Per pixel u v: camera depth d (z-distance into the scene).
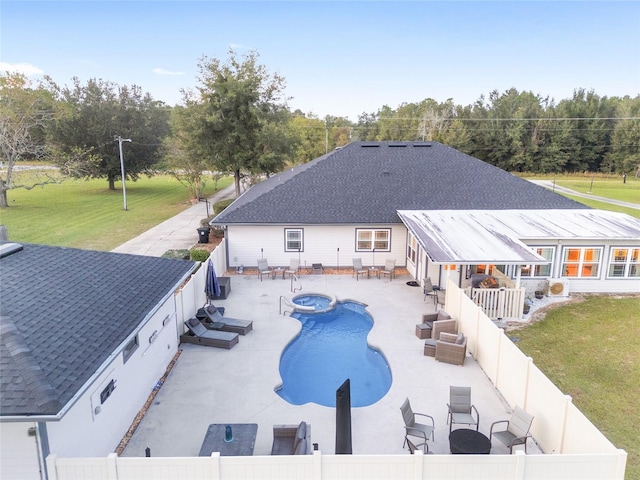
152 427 11.80
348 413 9.80
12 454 8.21
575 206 28.00
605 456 8.38
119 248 30.30
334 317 20.33
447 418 12.20
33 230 36.19
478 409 12.58
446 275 22.31
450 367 15.06
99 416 10.11
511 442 10.56
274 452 10.38
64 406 7.58
